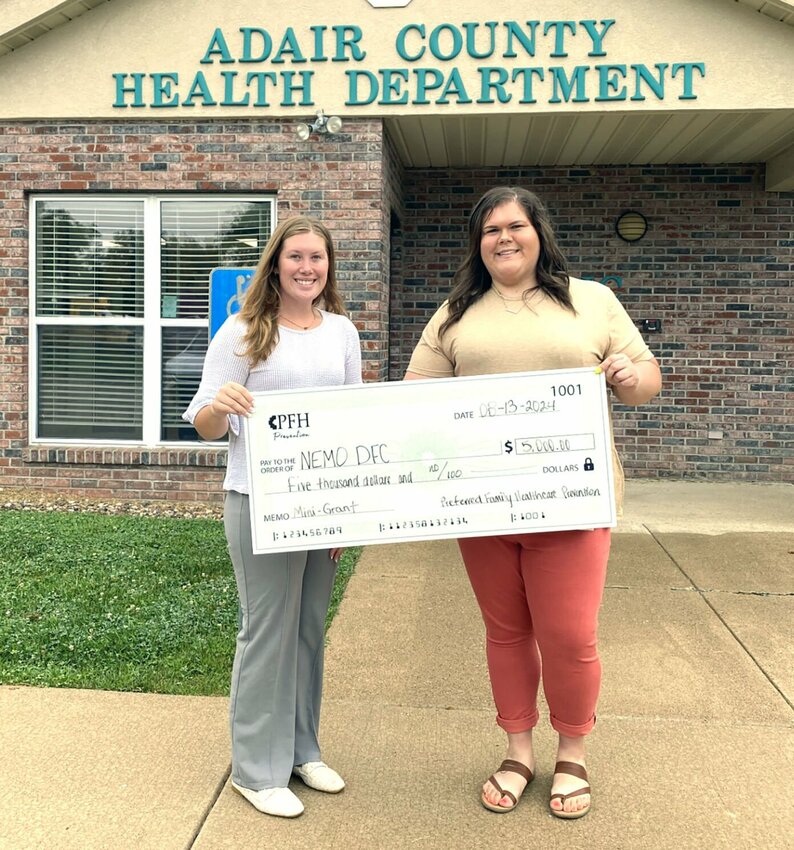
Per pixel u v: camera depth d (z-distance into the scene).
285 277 2.53
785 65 6.32
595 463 2.52
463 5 6.48
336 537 2.53
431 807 2.63
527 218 2.51
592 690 2.56
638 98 6.43
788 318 8.22
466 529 2.53
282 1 6.56
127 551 5.35
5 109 6.80
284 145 6.72
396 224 8.42
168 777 2.77
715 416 8.35
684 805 2.64
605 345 2.60
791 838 2.47
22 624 4.01
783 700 3.41
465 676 3.63
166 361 7.18
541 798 2.68
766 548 5.77
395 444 2.53
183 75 6.68
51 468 7.12
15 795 2.64
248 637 2.58
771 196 8.16
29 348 7.18
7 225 6.99
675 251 8.28
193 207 7.00
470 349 2.59
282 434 2.52
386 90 6.55
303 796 2.68
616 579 5.04
